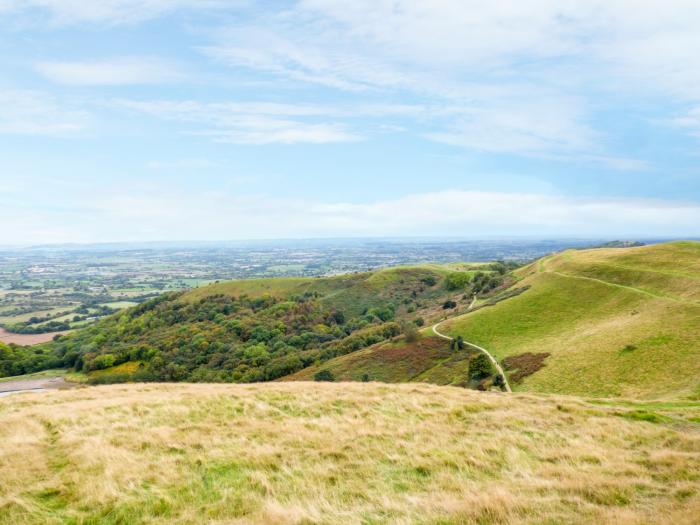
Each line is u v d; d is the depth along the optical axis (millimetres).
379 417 19422
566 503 10734
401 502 11062
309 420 19016
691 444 16062
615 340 50656
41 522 10281
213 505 11156
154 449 15172
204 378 100625
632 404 24125
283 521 9867
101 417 18734
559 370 48656
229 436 16719
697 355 38656
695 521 8953
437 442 16281
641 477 12727
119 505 11031
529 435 17562
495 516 9836
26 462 13555
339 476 12992
